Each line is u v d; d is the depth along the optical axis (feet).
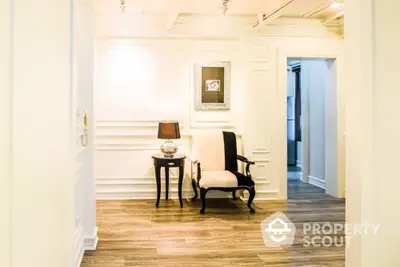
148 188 18.61
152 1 15.24
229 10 16.98
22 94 4.46
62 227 6.61
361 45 7.04
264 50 18.37
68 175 7.13
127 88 18.34
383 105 6.97
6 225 4.01
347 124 7.57
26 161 4.60
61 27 6.50
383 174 6.98
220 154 17.66
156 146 18.57
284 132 18.62
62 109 6.59
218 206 17.06
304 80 23.44
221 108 18.93
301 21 18.43
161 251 11.34
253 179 18.48
